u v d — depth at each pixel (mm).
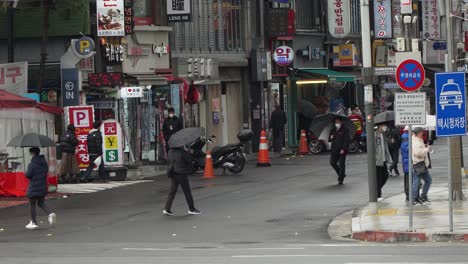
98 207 38594
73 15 54562
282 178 48000
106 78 53031
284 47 72000
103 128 49750
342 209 35750
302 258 23469
